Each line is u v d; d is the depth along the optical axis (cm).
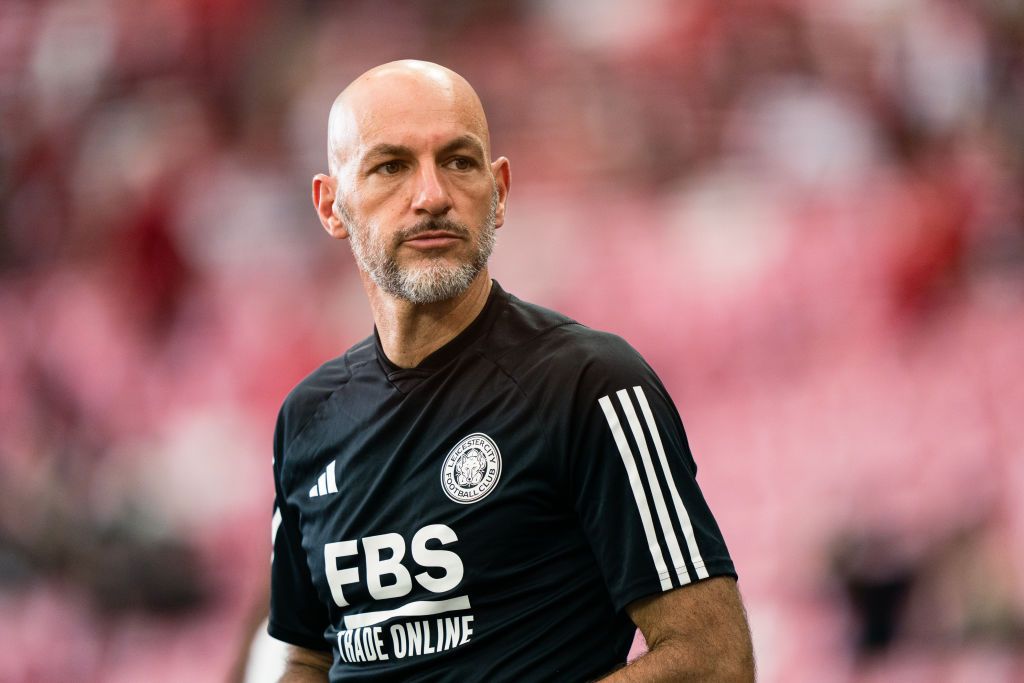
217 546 2794
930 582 2433
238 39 3177
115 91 3200
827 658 2412
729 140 2845
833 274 2681
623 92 2914
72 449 2925
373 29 3130
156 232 3031
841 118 2811
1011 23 2827
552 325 699
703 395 2681
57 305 3031
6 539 2841
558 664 655
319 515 718
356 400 724
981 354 2556
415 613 667
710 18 2931
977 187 2697
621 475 641
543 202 2859
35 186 3150
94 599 2781
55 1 3275
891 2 2866
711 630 626
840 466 2558
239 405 2889
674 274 2759
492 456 662
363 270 718
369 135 674
